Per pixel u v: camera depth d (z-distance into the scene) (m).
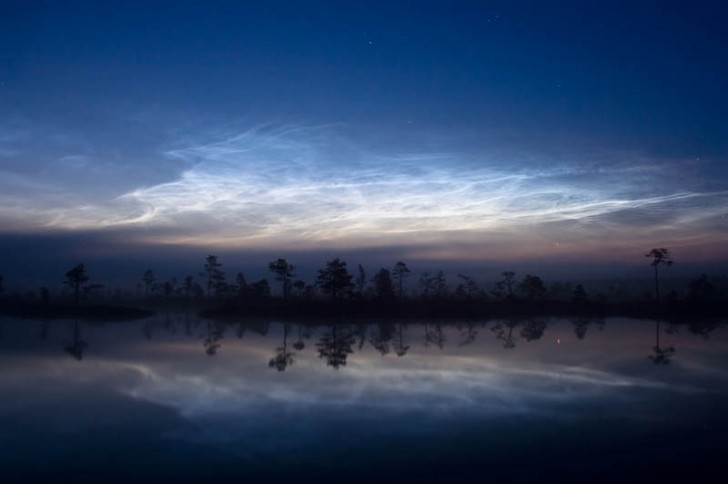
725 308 70.56
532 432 15.20
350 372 25.16
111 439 14.60
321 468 12.47
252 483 11.62
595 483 11.63
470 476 11.99
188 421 16.36
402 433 15.09
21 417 16.86
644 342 38.44
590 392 20.59
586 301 76.88
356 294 72.12
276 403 18.73
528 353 32.03
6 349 34.44
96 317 70.56
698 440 14.46
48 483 11.65
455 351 33.31
